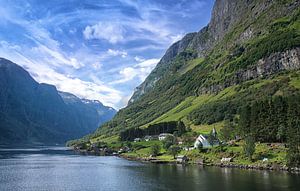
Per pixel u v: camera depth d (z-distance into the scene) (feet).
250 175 496.23
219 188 402.31
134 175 536.42
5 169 631.15
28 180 492.95
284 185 408.26
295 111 637.30
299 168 528.22
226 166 625.82
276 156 599.57
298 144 540.93
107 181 477.77
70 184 456.45
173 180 473.26
